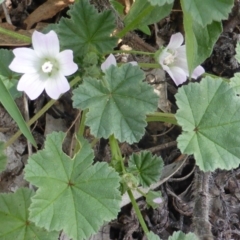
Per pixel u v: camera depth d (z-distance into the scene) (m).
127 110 0.10
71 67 0.10
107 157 0.13
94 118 0.10
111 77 0.11
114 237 0.13
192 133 0.11
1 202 0.11
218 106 0.11
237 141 0.10
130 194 0.12
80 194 0.10
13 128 0.13
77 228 0.10
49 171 0.10
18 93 0.12
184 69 0.12
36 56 0.10
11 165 0.13
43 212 0.10
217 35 0.10
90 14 0.11
